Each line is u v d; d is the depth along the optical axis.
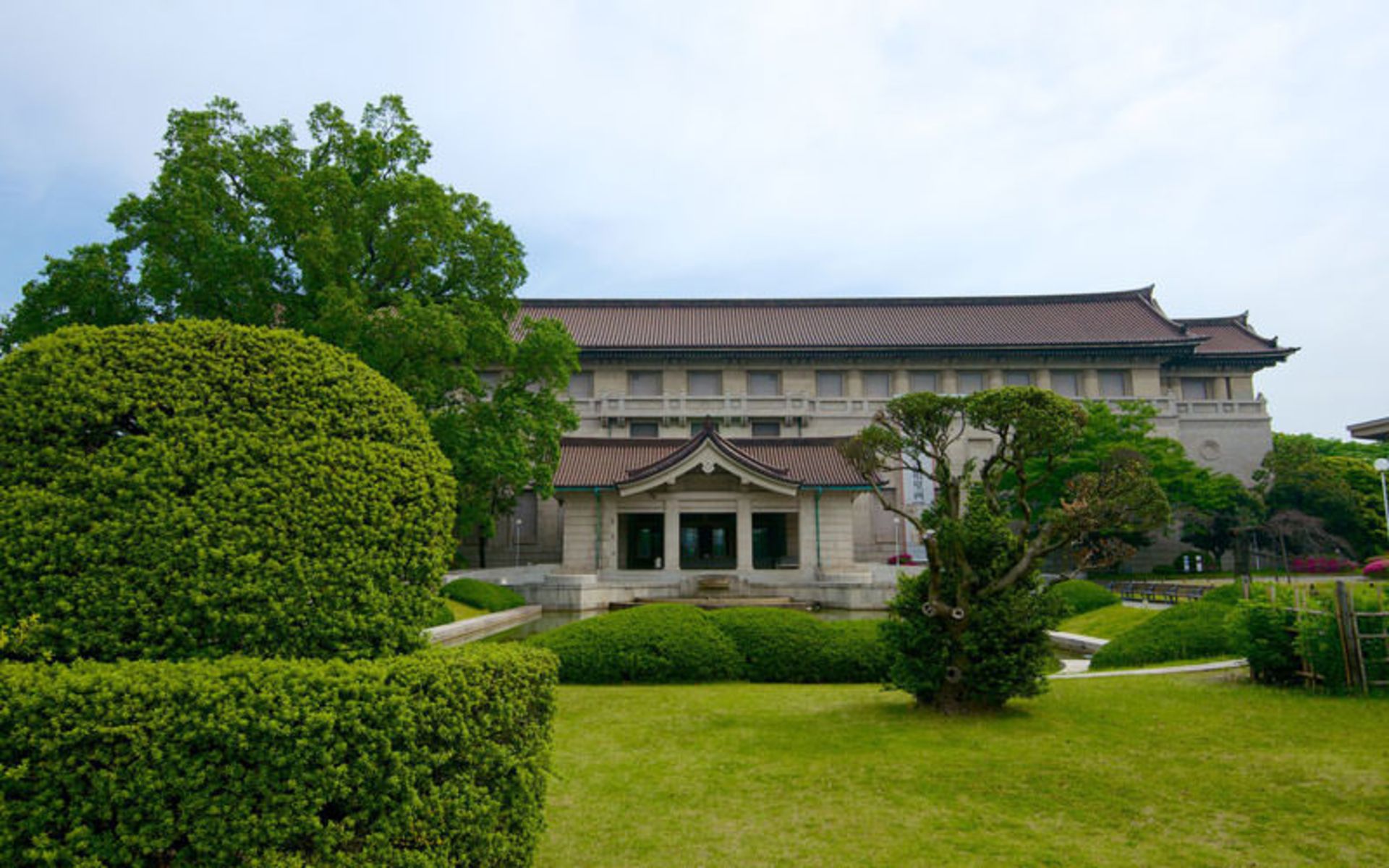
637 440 38.41
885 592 30.56
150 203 23.22
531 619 29.58
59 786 4.07
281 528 5.30
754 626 15.60
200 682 4.33
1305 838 6.51
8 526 4.90
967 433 51.88
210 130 24.22
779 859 6.30
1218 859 6.14
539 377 29.53
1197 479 43.69
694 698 12.99
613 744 9.98
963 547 11.55
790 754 9.34
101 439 5.41
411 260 25.44
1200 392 59.47
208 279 22.73
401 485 5.94
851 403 52.56
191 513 5.14
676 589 32.00
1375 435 40.03
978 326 59.56
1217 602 18.12
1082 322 59.66
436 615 5.96
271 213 23.84
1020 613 11.22
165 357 5.74
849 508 34.44
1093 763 8.70
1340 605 11.97
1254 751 8.98
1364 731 9.68
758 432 52.50
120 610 4.84
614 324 59.62
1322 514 43.28
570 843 6.66
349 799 4.54
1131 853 6.30
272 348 6.12
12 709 4.06
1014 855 6.29
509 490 37.94
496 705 5.32
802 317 61.69
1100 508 11.14
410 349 23.91
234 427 5.60
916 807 7.46
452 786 4.95
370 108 26.69
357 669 4.75
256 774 4.28
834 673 14.96
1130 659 16.25
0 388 5.40
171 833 4.13
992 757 9.04
